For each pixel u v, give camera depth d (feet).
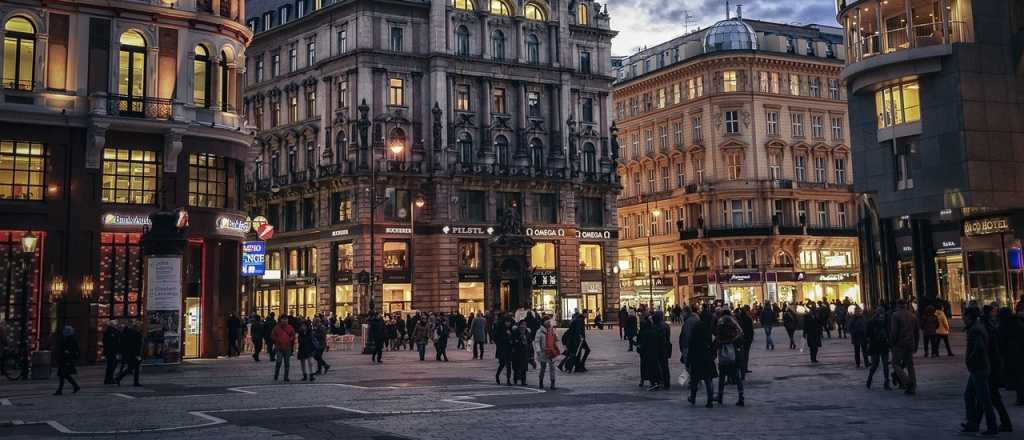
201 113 134.10
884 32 156.25
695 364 61.93
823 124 308.19
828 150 305.73
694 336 62.23
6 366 104.53
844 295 304.30
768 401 64.23
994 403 48.75
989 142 147.84
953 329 151.33
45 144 121.80
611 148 278.05
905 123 155.02
